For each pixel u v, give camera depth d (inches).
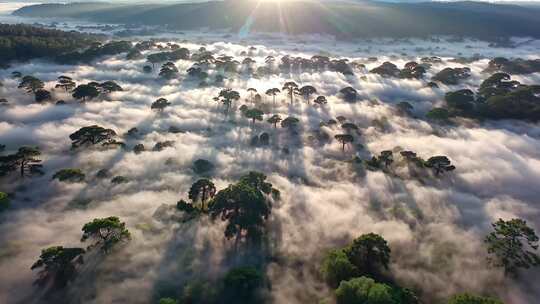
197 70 6565.0
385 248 2060.8
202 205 2559.1
